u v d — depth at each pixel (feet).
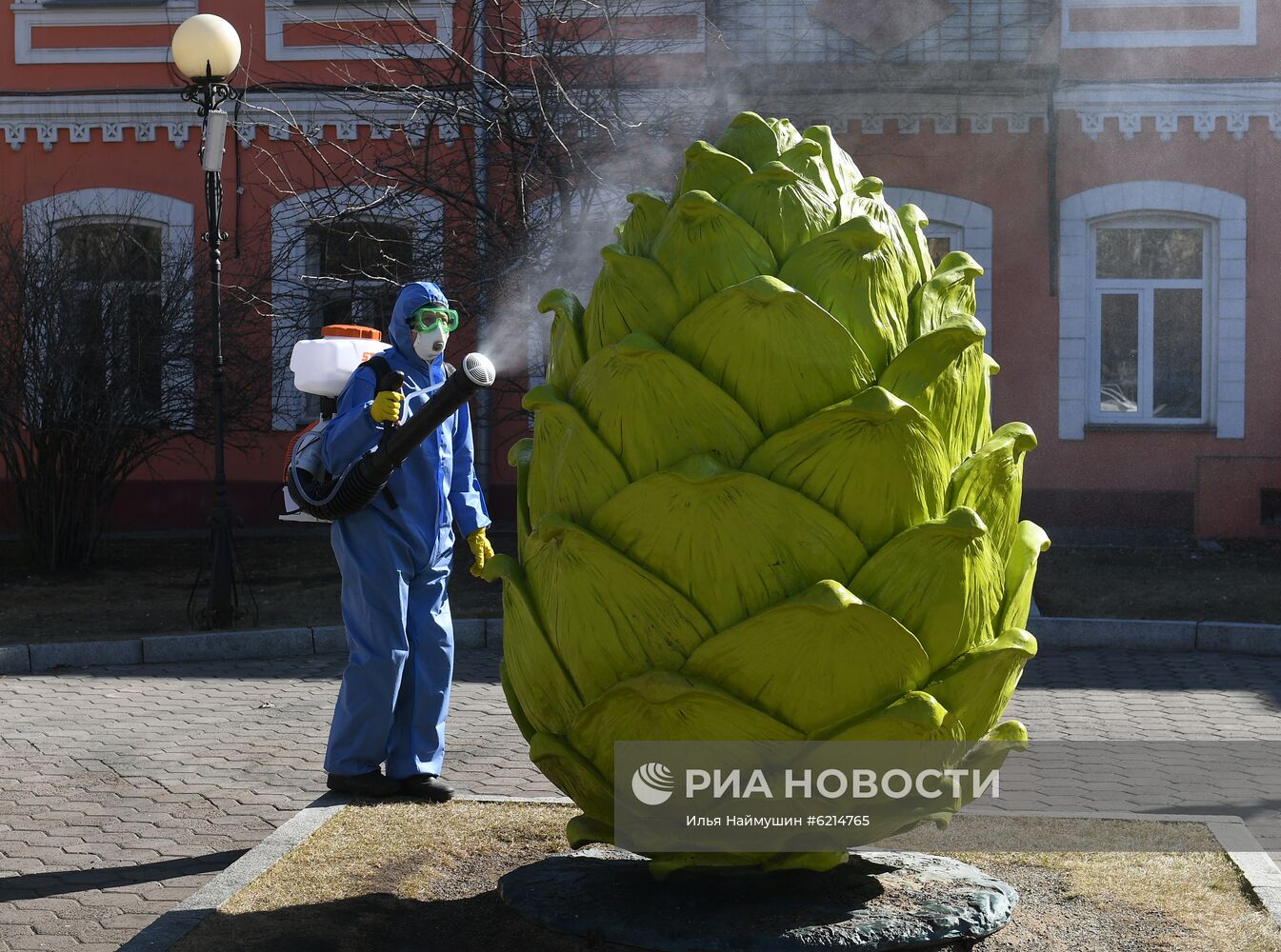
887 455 9.30
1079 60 54.13
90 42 57.26
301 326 49.93
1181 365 55.47
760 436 9.53
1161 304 55.47
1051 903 11.57
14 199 56.80
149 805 18.51
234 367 47.70
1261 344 54.29
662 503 9.34
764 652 9.20
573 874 11.78
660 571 9.43
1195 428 54.44
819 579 9.29
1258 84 53.62
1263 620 33.19
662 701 9.29
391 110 54.75
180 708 25.31
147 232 57.26
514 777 20.13
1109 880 12.26
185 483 55.88
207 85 35.22
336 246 51.29
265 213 55.62
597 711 9.66
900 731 9.36
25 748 21.97
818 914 10.36
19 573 43.52
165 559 46.98
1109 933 10.81
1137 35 53.93
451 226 43.83
